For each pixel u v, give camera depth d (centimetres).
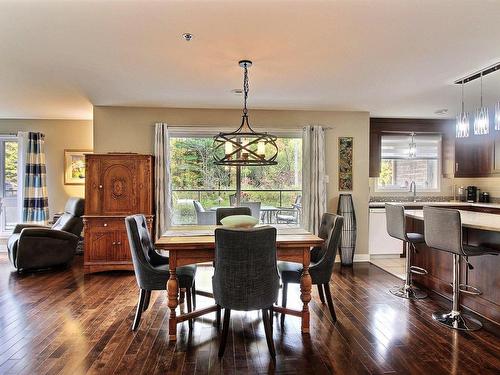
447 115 554
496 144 527
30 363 228
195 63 311
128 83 374
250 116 510
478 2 206
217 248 237
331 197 527
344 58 299
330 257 293
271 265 240
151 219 462
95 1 205
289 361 232
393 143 600
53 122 600
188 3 208
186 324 293
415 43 267
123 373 217
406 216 392
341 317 306
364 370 220
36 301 346
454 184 609
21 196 570
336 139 527
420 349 247
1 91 408
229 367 225
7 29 242
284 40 262
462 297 329
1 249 594
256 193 532
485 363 228
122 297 359
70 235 479
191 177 523
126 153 461
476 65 317
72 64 314
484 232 300
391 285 404
